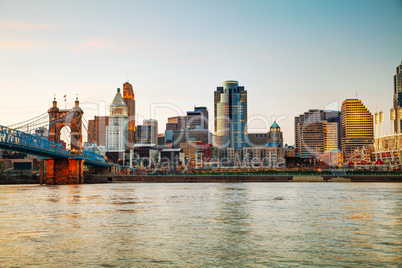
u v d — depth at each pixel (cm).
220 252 3762
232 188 15700
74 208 7531
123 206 7925
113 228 5081
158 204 8350
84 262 3409
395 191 12812
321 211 6919
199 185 19862
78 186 19688
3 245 4038
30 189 16012
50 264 3347
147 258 3544
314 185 18588
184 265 3331
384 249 3888
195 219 5922
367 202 8631
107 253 3716
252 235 4591
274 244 4109
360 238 4422
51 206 7944
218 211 6969
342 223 5497
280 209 7269
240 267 3275
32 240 4291
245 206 7844
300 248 3928
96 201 9194
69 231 4853
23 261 3434
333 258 3547
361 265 3341
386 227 5153
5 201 9206
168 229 5003
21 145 16600
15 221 5700
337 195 10881
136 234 4656
